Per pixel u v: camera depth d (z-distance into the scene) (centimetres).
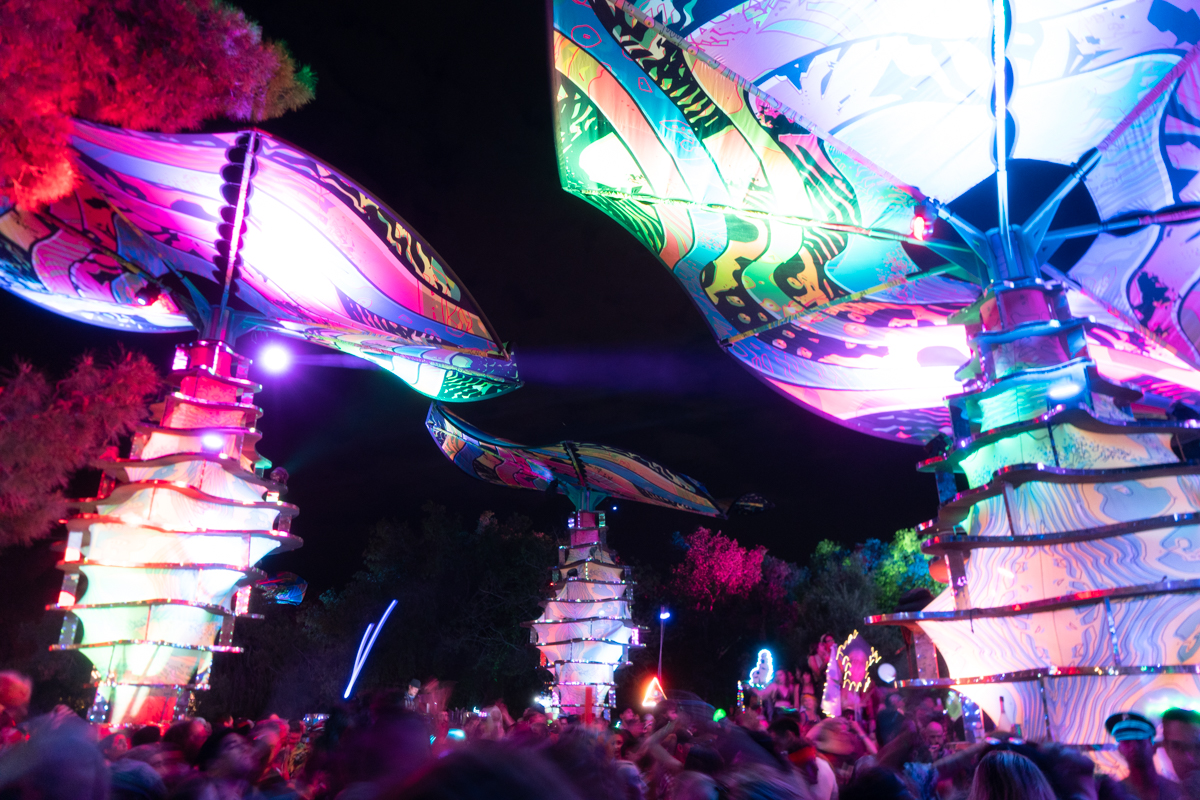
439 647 4219
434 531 4628
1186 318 1080
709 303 1331
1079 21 860
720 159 1069
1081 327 906
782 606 5225
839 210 1080
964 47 902
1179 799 466
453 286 1399
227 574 1285
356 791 296
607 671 2512
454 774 97
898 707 911
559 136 1058
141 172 1184
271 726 575
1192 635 768
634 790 475
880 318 1235
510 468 2723
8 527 1034
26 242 1341
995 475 878
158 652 1219
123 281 1473
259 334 1550
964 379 1000
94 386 1052
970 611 871
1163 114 915
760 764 448
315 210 1271
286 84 1005
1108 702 785
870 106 962
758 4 891
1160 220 1012
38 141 780
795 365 1383
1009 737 728
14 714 637
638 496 2784
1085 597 798
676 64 966
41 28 758
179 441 1329
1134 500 848
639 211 1177
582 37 975
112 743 583
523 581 4425
